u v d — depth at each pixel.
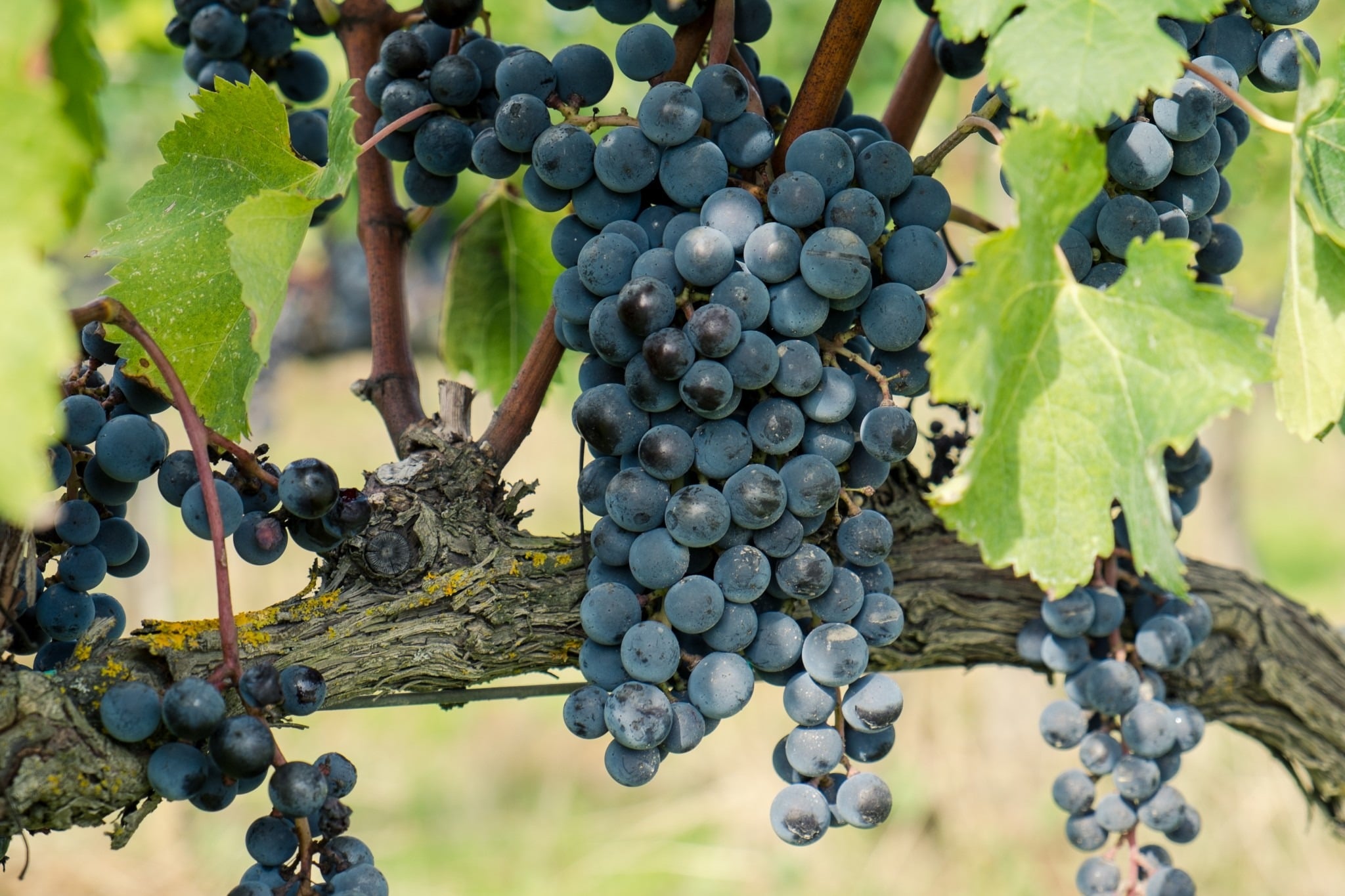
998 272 0.80
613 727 0.84
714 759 2.40
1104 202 0.87
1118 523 0.92
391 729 2.68
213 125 0.89
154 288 0.88
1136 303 0.82
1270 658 1.00
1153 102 0.86
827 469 0.85
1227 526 2.58
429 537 0.89
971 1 0.83
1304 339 0.86
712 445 0.84
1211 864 1.98
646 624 0.84
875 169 0.85
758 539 0.85
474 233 1.01
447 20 0.90
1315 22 1.62
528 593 0.90
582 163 0.85
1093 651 0.94
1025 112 0.86
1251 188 1.02
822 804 0.86
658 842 2.26
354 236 2.20
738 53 0.89
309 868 0.83
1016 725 2.21
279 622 0.88
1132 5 0.82
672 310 0.84
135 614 2.21
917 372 0.86
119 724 0.82
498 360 1.03
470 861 2.24
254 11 0.96
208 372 0.88
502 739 2.69
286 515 0.88
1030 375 0.82
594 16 1.56
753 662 0.86
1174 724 0.92
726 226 0.84
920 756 2.24
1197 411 0.81
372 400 0.96
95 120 0.80
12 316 0.76
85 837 2.19
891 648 0.95
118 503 0.87
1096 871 0.93
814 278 0.84
